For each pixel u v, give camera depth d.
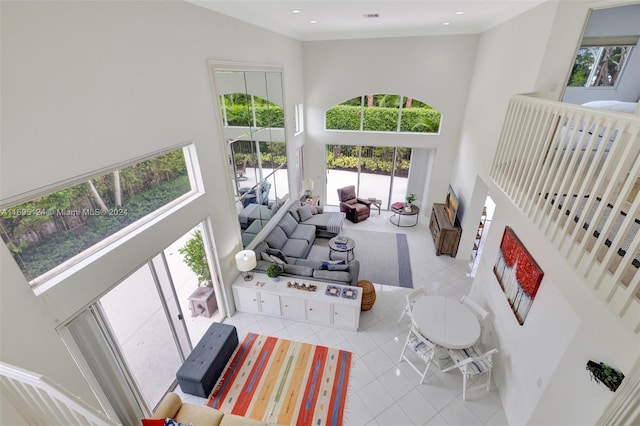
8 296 1.99
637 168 1.72
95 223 2.72
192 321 5.02
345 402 3.89
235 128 4.93
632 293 1.76
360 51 7.34
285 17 5.36
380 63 7.34
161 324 3.96
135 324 3.62
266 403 3.89
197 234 4.45
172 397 3.36
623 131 1.86
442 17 5.51
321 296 4.84
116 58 2.63
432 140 7.79
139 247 3.09
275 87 6.33
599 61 3.74
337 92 7.90
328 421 3.68
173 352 4.22
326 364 4.40
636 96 3.77
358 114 8.13
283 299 5.00
